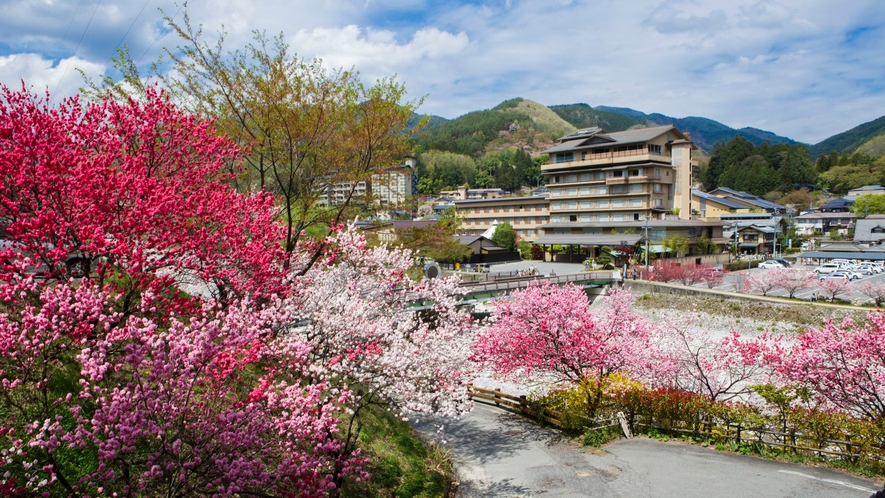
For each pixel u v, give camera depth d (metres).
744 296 34.84
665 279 43.94
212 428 5.92
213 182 9.78
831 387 13.89
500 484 12.05
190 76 13.86
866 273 48.03
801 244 75.69
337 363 9.58
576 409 15.70
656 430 14.86
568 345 16.91
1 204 7.08
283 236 11.03
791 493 9.67
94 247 6.77
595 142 65.12
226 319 6.79
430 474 12.05
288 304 9.61
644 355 17.33
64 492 6.05
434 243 17.81
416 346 11.49
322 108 14.46
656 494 10.18
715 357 17.47
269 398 6.66
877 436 11.25
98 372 5.30
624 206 62.69
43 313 5.80
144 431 5.37
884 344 13.29
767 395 13.80
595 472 11.99
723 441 13.32
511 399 19.92
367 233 16.45
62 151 7.47
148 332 5.84
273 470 7.11
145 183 7.69
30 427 5.23
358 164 15.87
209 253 8.70
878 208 86.25
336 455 9.11
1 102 7.27
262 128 14.03
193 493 6.26
